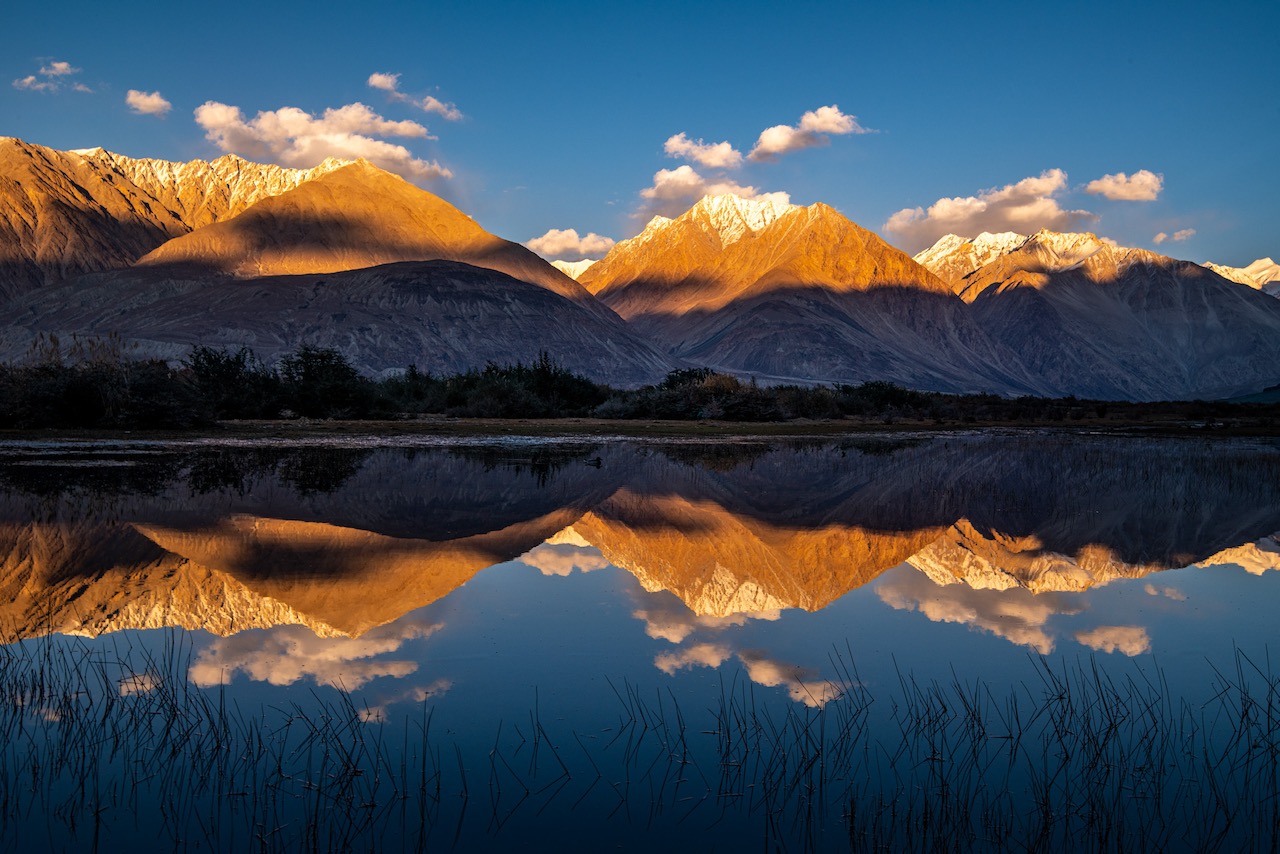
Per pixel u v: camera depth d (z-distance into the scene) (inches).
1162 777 285.6
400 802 263.0
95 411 1524.4
